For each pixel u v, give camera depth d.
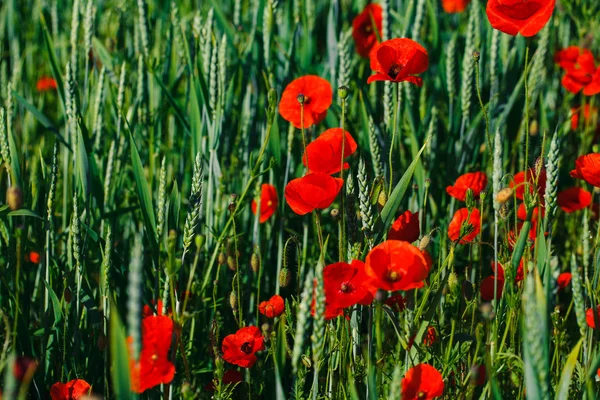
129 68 2.93
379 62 2.41
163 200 2.37
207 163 2.74
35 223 2.56
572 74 2.85
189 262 2.63
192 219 2.33
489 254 2.73
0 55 3.00
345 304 2.24
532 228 2.45
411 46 2.40
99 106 2.73
